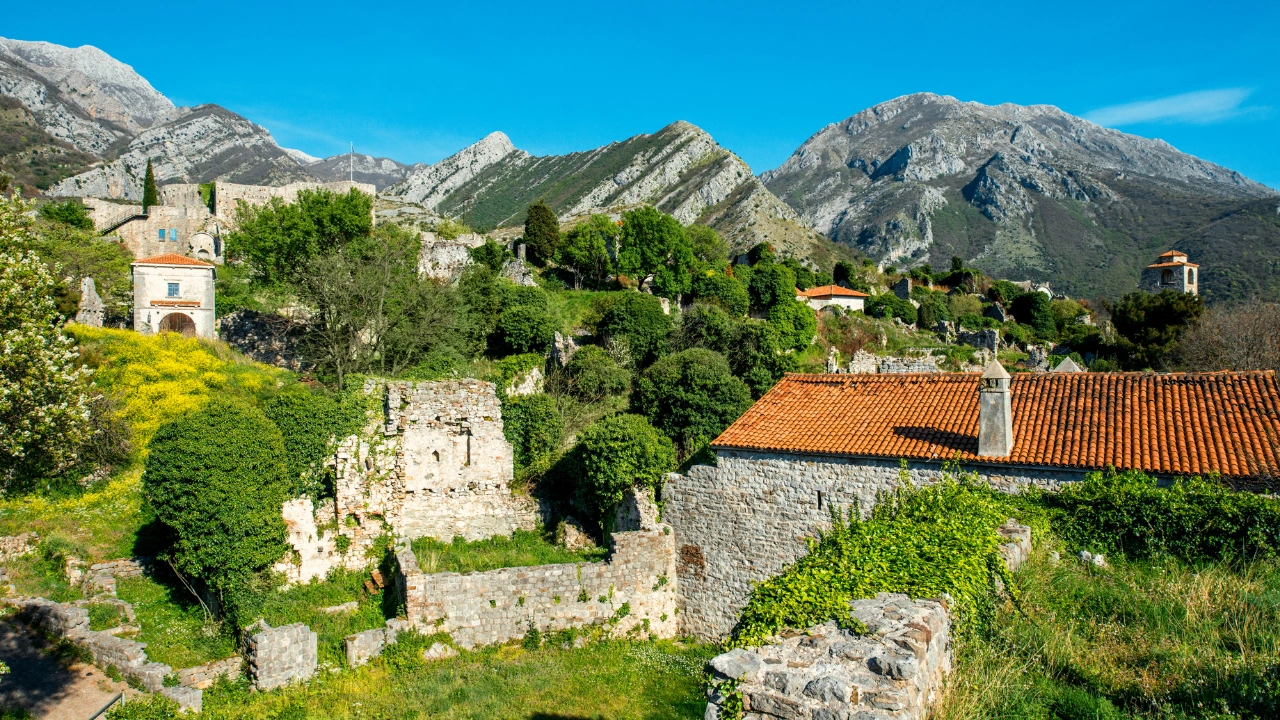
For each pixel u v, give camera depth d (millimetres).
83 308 44562
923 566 11414
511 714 18062
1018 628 11531
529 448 30375
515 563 24406
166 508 20422
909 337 73375
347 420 24812
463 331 47469
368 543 24828
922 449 21609
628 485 25859
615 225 98812
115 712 16203
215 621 20844
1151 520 15727
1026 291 96062
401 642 20891
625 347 50250
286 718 17375
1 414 17922
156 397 32219
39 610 19578
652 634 24156
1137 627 11703
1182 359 55188
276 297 51406
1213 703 9359
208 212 87375
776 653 8625
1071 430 20766
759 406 26438
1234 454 18250
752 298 73188
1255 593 12477
